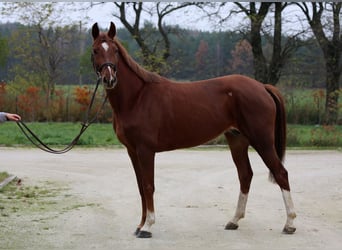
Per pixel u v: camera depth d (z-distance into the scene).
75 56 31.89
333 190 9.97
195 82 6.91
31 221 7.30
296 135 19.48
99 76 6.33
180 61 27.92
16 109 25.03
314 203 8.70
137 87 6.54
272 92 6.99
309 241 6.24
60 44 31.73
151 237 6.48
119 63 6.45
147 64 26.22
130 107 6.51
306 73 27.53
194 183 10.80
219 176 11.74
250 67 33.53
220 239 6.39
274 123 6.87
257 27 24.88
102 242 6.23
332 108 24.64
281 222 7.30
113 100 6.53
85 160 14.38
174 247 6.02
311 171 12.56
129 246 6.06
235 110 6.77
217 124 6.75
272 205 8.53
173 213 7.91
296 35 25.41
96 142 18.62
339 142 19.20
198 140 6.76
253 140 6.72
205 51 34.44
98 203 8.70
